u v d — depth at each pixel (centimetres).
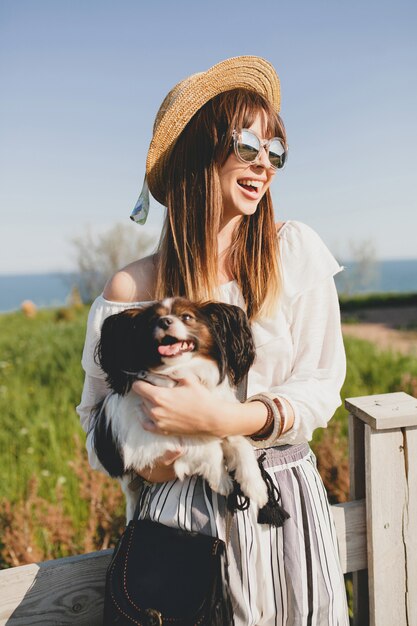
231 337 175
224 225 187
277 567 154
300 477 166
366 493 189
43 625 170
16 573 167
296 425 162
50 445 445
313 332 179
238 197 180
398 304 2219
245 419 155
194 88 184
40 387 642
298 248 185
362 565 194
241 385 178
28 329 1321
